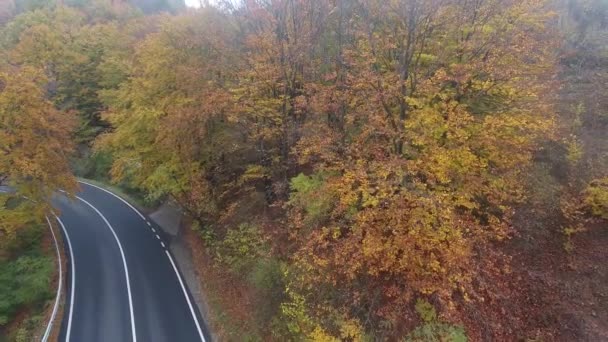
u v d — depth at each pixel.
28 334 18.62
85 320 19.25
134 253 25.44
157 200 32.50
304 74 18.56
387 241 12.35
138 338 17.94
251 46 19.45
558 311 13.05
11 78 21.20
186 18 23.34
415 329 13.11
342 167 14.09
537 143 15.95
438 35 15.30
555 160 16.20
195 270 22.61
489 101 14.91
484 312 13.34
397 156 13.14
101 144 25.34
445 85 14.78
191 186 21.97
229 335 17.47
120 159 24.67
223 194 21.50
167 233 28.00
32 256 23.73
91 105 41.00
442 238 11.83
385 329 13.65
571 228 14.07
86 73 40.25
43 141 22.00
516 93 13.56
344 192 13.98
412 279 12.67
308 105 16.89
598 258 13.77
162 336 18.03
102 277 22.80
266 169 19.88
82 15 46.34
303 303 15.00
